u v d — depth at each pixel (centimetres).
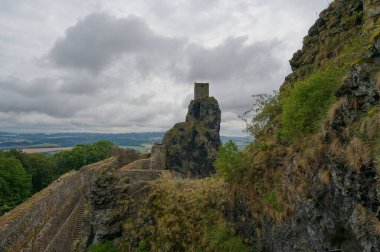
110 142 13112
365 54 1201
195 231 2405
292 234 1508
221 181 2595
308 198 1391
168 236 2544
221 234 2169
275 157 1944
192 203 2556
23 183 6341
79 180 4391
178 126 8925
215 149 9088
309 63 2517
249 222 1972
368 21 1606
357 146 1052
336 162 1180
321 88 1551
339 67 1678
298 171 1521
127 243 2814
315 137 1436
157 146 7425
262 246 1806
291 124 1647
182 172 7969
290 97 1725
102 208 3000
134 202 2972
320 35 2564
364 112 1115
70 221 3691
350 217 1059
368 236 981
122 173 3378
